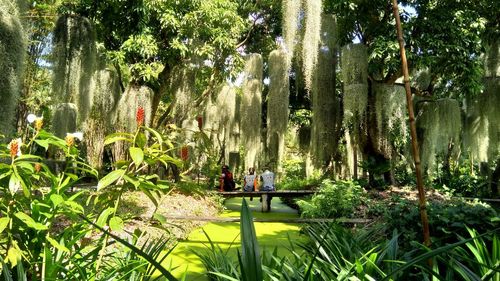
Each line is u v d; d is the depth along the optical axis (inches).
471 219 117.7
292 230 216.5
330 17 335.6
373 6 315.0
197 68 357.1
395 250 84.0
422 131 365.4
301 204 267.1
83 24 289.4
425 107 347.3
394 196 277.7
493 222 114.0
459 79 318.0
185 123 352.8
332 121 346.6
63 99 291.6
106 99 362.0
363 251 104.6
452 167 580.4
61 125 344.8
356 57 303.7
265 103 468.8
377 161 346.9
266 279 79.1
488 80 337.1
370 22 333.4
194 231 212.7
